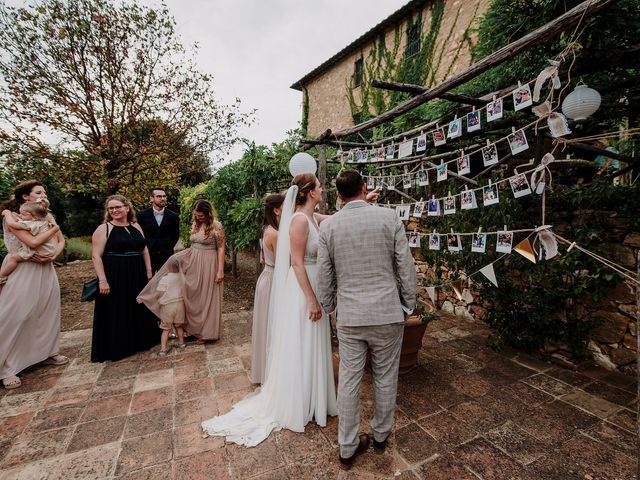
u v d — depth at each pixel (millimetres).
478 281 3973
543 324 3336
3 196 6473
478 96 3764
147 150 7398
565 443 2129
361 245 1815
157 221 4516
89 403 2611
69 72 6516
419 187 5234
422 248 5059
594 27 2418
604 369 3115
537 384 2877
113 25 6723
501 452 2055
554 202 3346
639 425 1486
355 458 2000
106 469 1916
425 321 2939
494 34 3355
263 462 1973
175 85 7672
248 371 3162
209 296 3775
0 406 2574
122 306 3416
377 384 1941
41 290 3119
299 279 2193
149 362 3365
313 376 2297
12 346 2918
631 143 3768
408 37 10305
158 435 2219
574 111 2029
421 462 1973
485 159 2502
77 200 14297
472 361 3346
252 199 5980
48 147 6828
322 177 4266
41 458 2006
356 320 1794
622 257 2947
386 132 6270
